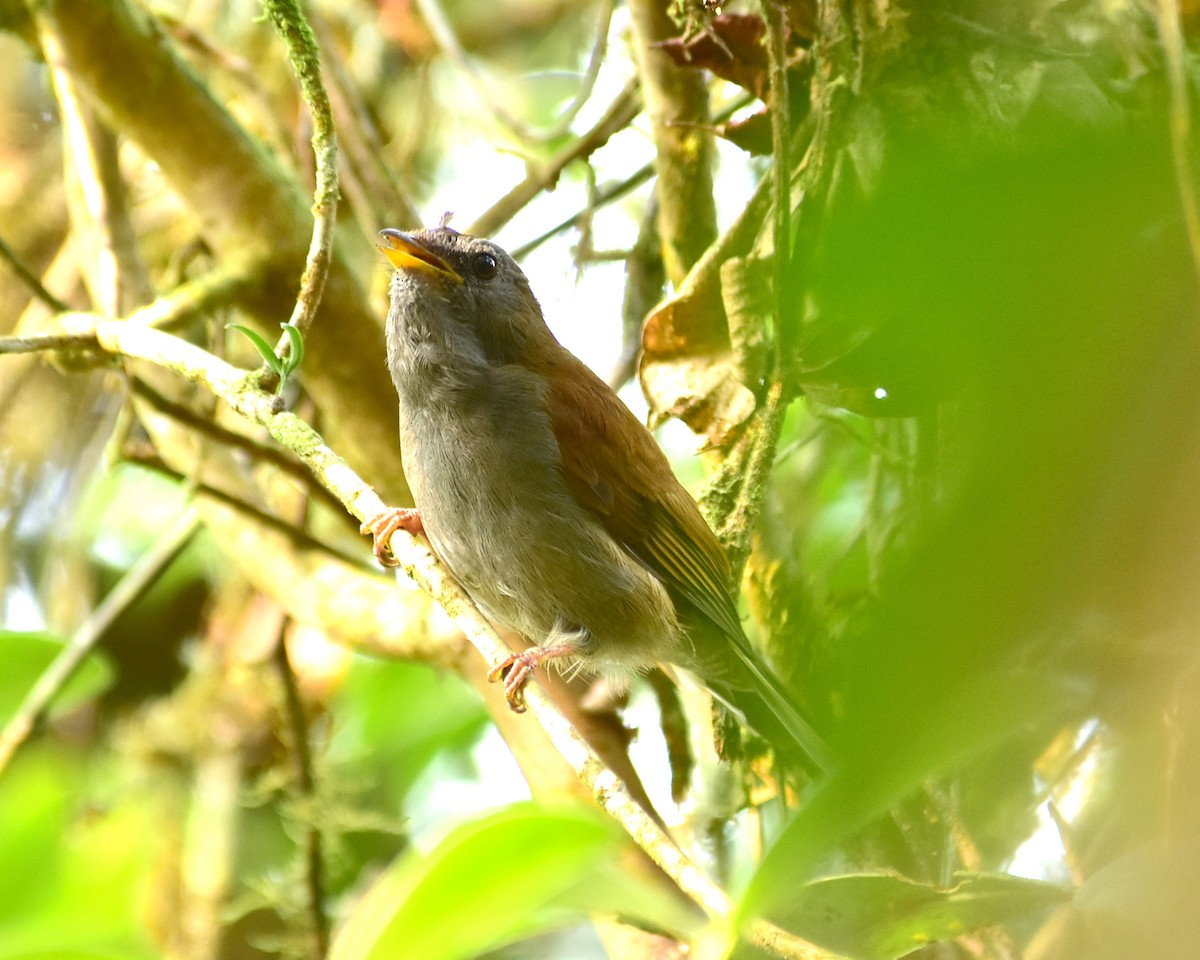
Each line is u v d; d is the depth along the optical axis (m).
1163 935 2.61
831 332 4.87
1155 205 2.46
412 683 11.38
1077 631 2.42
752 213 7.46
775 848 3.23
